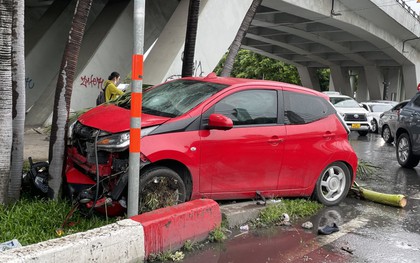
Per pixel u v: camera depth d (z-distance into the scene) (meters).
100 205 4.93
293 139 6.17
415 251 5.11
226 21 15.61
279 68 50.50
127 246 4.14
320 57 42.91
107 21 16.58
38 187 5.64
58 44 18.23
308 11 23.84
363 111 19.64
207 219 4.99
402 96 48.78
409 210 6.89
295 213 6.14
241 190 5.82
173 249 4.61
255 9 10.75
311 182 6.49
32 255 3.48
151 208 5.04
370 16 28.61
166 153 5.05
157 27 17.62
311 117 6.51
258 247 4.97
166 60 14.16
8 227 4.47
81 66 15.51
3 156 4.96
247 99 5.92
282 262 4.60
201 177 5.40
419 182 9.26
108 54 16.09
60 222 4.77
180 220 4.66
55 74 18.08
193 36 9.54
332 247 5.11
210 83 6.09
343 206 6.93
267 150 5.90
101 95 10.15
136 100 4.53
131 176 4.61
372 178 9.46
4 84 4.88
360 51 38.31
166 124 5.19
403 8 30.52
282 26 28.91
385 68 47.91
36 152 9.26
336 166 6.81
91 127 5.36
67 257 3.68
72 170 5.57
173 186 5.20
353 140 18.00
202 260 4.51
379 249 5.12
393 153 13.95
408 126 10.60
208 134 5.41
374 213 6.62
